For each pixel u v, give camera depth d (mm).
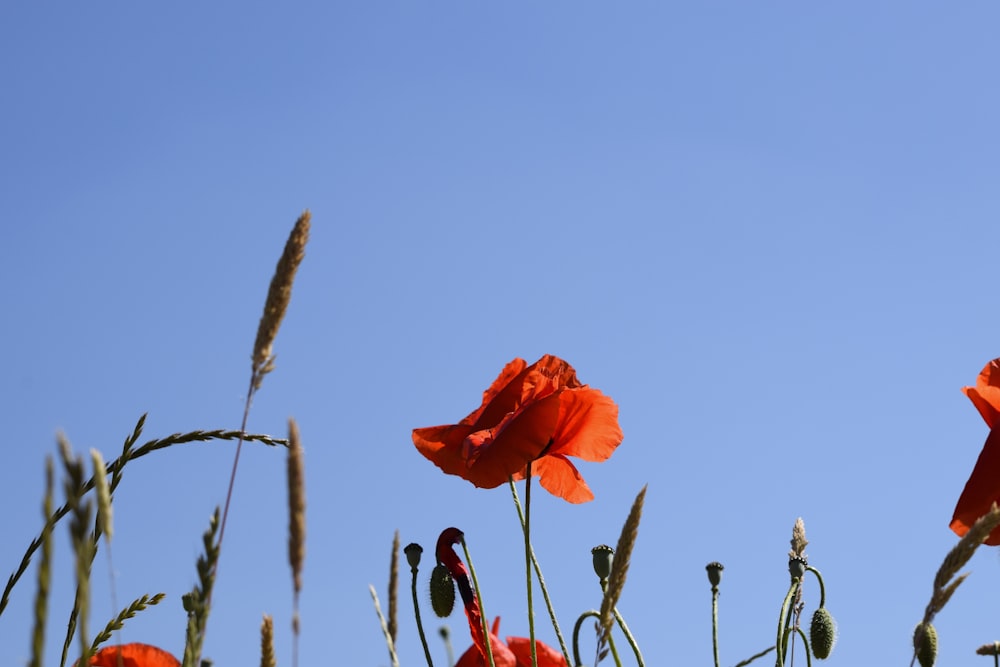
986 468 1188
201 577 1035
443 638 1271
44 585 853
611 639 1233
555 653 1245
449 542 1278
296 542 1032
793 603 1312
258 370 1080
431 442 1347
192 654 1030
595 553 1267
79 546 865
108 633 1163
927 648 1169
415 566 1292
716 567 1303
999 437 1190
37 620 846
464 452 1321
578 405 1349
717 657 1293
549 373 1377
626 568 1099
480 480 1303
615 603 1099
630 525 1100
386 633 1178
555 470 1385
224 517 1078
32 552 1162
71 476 868
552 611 1275
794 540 1314
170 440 1148
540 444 1301
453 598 1273
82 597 861
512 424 1312
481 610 1225
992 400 1205
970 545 1066
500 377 1361
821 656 1301
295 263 1080
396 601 1188
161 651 1219
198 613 1034
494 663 1229
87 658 865
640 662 1252
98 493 1015
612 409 1352
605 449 1356
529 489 1300
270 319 1079
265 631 1065
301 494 1033
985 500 1186
